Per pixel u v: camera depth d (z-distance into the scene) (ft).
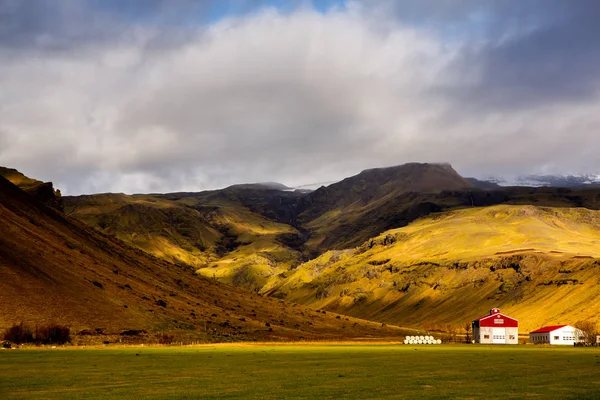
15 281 585.63
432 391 205.87
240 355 417.90
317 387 217.56
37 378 245.86
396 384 227.61
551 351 528.22
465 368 306.76
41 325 534.37
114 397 191.52
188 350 484.33
